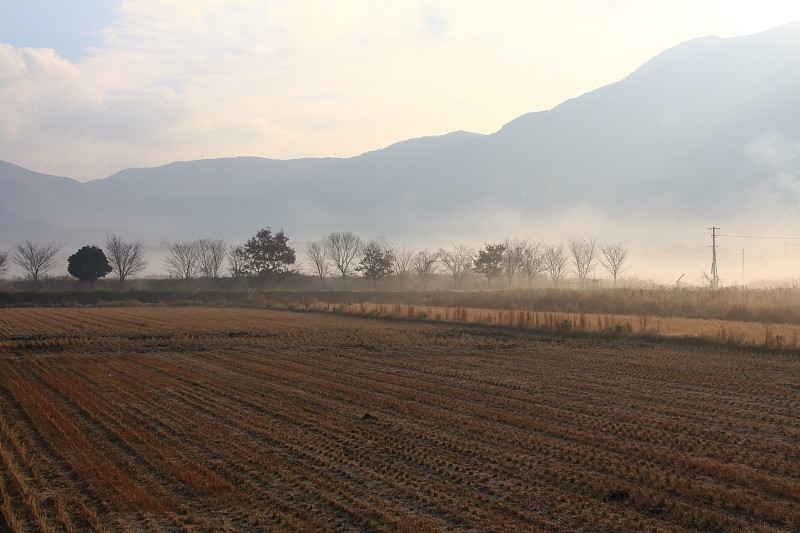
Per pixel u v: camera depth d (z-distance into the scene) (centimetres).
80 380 2711
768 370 2886
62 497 1325
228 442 1711
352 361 3294
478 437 1753
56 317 6094
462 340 4122
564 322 4419
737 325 4441
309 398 2303
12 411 2108
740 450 1625
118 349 3831
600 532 1130
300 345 3994
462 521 1180
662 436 1758
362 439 1739
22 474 1472
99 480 1419
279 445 1688
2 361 3291
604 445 1666
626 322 4581
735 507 1235
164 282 11394
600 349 3675
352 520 1194
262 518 1210
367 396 2328
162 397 2339
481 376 2786
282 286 11325
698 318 5144
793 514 1189
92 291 8769
